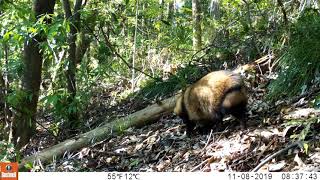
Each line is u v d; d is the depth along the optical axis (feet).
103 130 11.37
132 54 17.66
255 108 10.04
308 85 10.05
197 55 16.72
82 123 12.93
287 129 8.12
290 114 9.00
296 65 10.23
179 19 19.53
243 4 16.39
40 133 13.38
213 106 9.10
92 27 14.17
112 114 13.62
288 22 12.43
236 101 8.80
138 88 16.10
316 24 11.02
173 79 13.62
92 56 16.58
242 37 14.43
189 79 13.69
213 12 18.75
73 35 12.14
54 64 13.15
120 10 16.72
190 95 9.51
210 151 8.64
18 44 10.36
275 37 12.98
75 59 13.48
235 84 8.87
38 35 11.80
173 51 17.66
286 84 10.21
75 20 12.43
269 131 8.48
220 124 9.52
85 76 13.42
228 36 15.08
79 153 10.54
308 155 7.33
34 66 11.94
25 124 11.92
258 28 14.10
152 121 11.64
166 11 21.39
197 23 17.85
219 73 9.15
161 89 13.50
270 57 12.19
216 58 14.40
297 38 11.13
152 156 9.44
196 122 9.67
